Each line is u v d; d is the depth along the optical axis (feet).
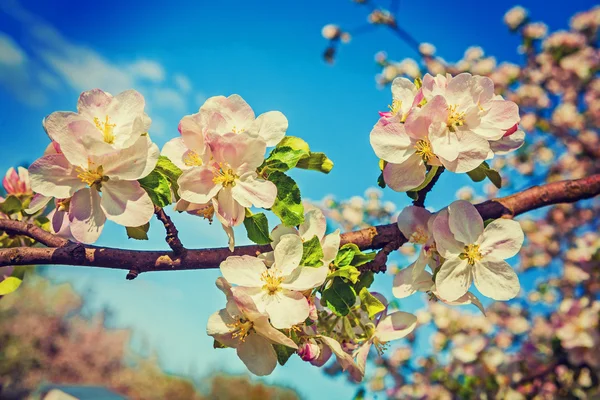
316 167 1.43
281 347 1.37
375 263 1.43
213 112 1.38
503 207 1.58
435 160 1.42
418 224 1.48
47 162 1.34
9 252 1.37
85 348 12.64
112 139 1.36
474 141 1.40
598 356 3.10
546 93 5.39
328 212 5.27
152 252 1.39
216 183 1.35
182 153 1.39
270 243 1.39
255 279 1.36
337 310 1.38
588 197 1.63
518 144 1.46
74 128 1.33
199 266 1.40
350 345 1.49
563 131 5.24
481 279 1.42
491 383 3.62
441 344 4.35
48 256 1.37
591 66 5.20
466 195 5.58
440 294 1.41
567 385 3.29
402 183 1.42
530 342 3.73
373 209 5.24
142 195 1.34
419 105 1.44
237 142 1.34
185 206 1.39
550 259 5.32
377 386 4.27
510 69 5.36
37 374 11.49
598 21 5.16
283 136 1.42
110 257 1.38
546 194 1.61
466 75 1.43
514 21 5.28
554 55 5.27
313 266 1.37
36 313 12.17
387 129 1.42
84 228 1.33
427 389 4.12
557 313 3.35
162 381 13.70
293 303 1.34
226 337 1.35
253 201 1.34
